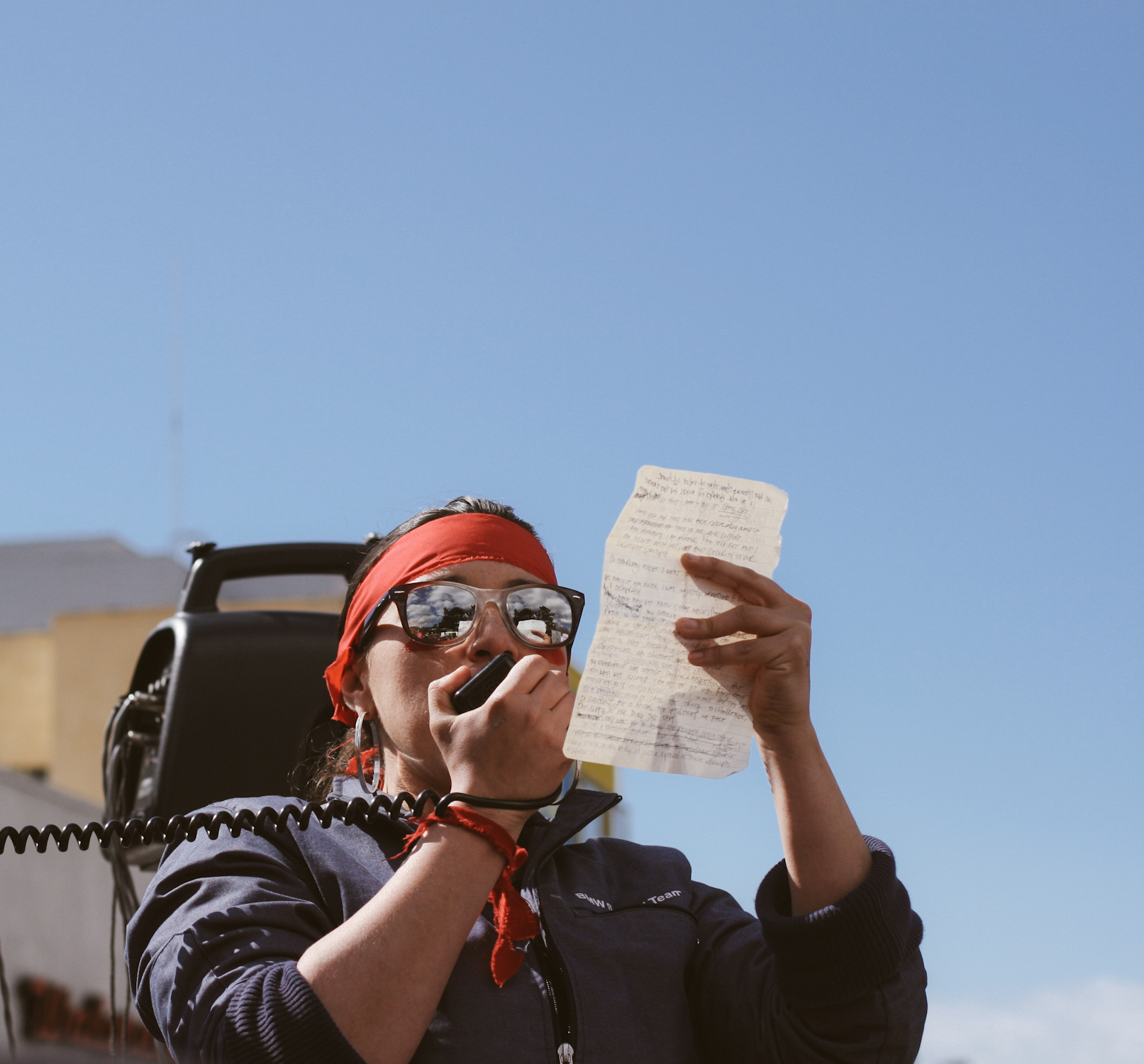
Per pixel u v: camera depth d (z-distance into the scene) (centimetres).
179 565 2386
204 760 262
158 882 177
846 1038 174
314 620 279
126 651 2173
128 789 281
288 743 267
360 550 295
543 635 190
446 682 173
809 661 167
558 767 166
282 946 162
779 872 181
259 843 180
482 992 170
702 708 165
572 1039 171
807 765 173
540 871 192
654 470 167
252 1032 146
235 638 270
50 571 2375
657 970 186
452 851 157
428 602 188
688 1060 182
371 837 184
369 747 204
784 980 174
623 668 162
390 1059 145
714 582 167
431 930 151
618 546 165
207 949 160
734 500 169
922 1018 179
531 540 207
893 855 182
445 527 202
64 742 2144
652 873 206
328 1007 145
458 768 165
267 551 291
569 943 182
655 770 162
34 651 2333
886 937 170
